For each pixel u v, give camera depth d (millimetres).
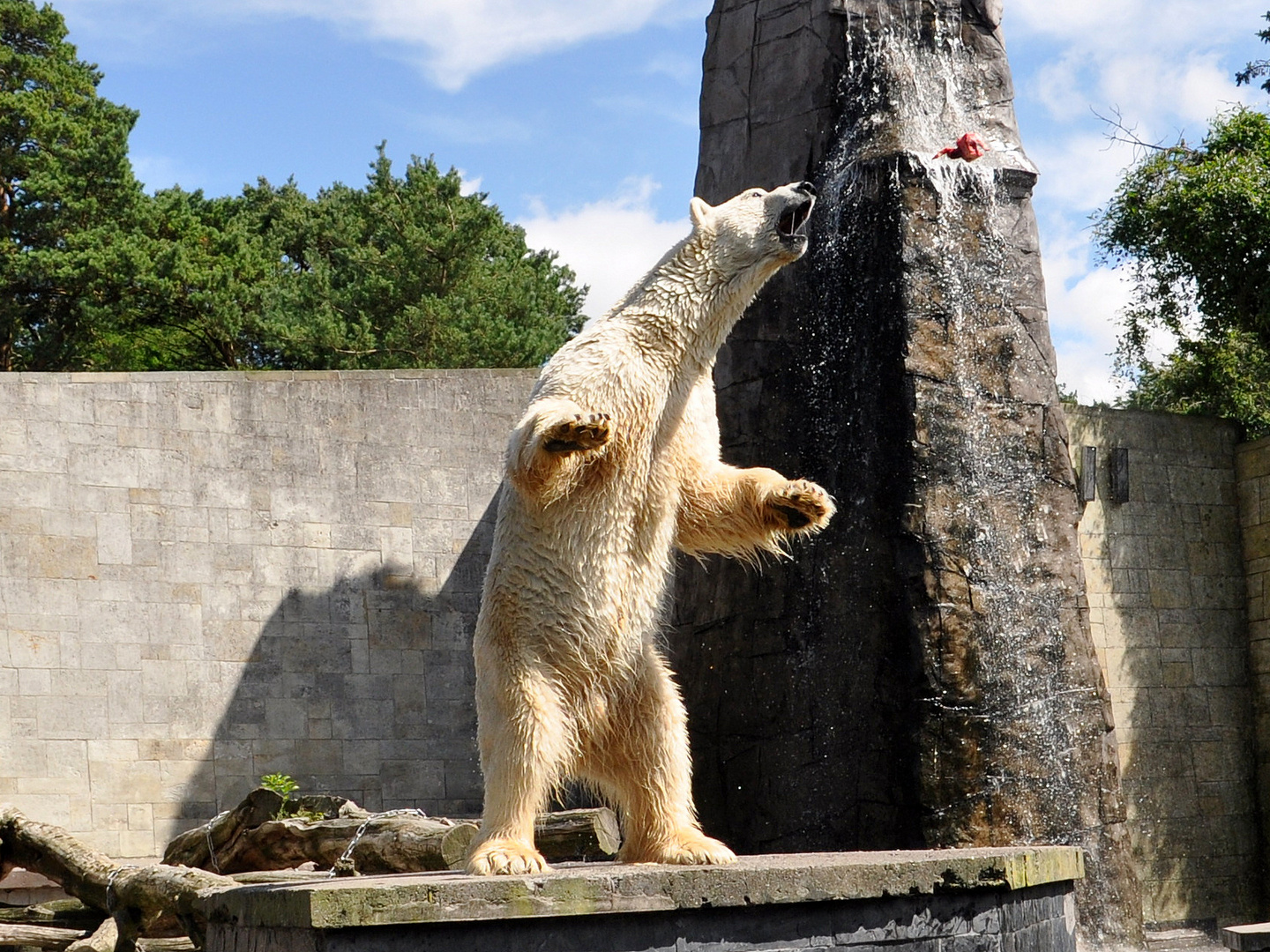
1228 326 20375
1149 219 19141
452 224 35156
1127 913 11289
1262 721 17078
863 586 11180
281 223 40188
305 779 16188
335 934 3781
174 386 16094
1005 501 11516
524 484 4512
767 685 11719
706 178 13312
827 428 11688
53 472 15289
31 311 33094
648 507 4938
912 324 11359
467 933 3953
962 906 4793
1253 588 17359
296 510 16609
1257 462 17438
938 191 11781
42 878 12109
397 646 16938
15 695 14758
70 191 33000
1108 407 16891
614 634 4891
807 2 12594
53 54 34875
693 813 5125
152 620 15617
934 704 10734
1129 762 16203
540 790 4746
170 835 15328
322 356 33125
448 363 32875
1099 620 16359
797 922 4430
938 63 12508
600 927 4125
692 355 5047
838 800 11047
